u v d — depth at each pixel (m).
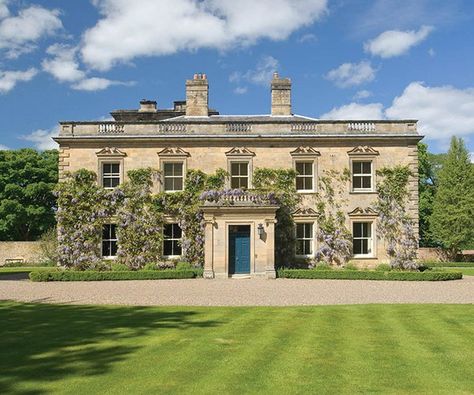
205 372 9.77
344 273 30.70
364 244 35.31
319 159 35.34
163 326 14.45
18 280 31.39
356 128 35.50
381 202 35.22
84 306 18.84
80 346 11.86
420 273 30.11
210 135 35.09
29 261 51.00
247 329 14.00
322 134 35.28
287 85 39.91
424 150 62.59
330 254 34.72
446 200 57.22
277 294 22.78
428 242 65.50
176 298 21.39
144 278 31.06
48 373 9.65
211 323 14.95
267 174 35.16
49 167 60.75
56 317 16.05
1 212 55.84
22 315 16.48
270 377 9.48
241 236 32.59
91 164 35.22
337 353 11.28
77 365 10.20
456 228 55.94
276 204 32.25
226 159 35.31
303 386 8.96
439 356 11.06
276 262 34.47
